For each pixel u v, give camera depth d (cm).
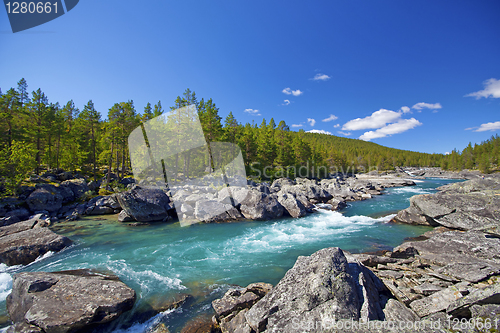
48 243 1241
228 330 622
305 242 1411
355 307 551
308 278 633
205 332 643
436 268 876
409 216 1825
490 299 563
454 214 1540
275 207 2089
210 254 1216
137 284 887
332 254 689
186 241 1447
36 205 2128
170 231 1675
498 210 1405
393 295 710
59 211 2261
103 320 632
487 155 9400
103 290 711
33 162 2595
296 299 592
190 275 971
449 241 1070
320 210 2461
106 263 1094
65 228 1772
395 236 1504
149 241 1449
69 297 669
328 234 1580
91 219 2081
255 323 578
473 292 609
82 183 2878
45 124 3478
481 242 999
